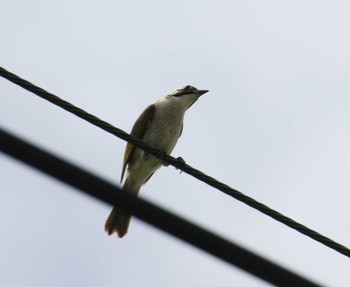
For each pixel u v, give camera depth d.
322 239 9.91
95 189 5.71
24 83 9.36
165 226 6.18
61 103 9.75
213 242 6.28
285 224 10.09
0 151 5.22
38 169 5.39
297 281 6.43
